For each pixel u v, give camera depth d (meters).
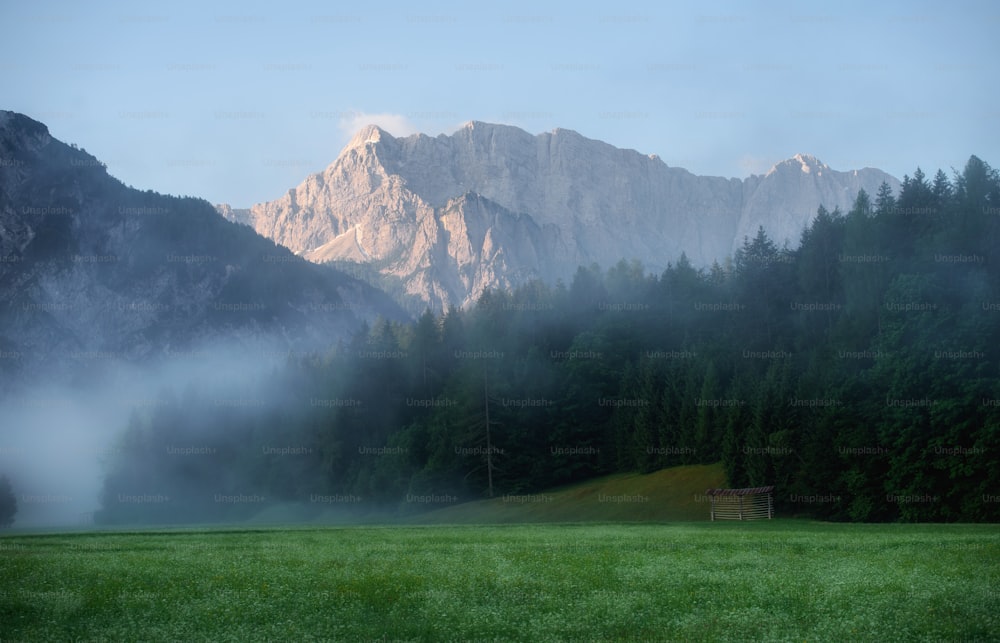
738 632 20.80
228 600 24.78
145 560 34.50
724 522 75.38
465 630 21.20
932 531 52.44
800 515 84.25
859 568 30.00
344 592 25.75
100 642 20.30
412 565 32.12
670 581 27.61
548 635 20.70
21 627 21.80
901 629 20.80
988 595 24.17
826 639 20.06
